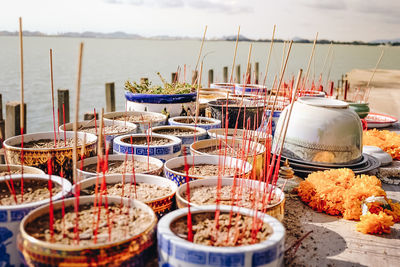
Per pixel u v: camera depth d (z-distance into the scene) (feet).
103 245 4.31
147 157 8.39
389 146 13.02
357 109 16.92
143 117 12.37
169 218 5.08
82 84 100.83
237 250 4.21
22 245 4.50
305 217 8.02
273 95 17.38
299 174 10.32
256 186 6.82
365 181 8.59
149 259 4.94
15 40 622.54
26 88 90.63
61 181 6.29
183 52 346.54
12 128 15.01
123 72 129.90
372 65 184.55
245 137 9.95
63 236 4.74
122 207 5.64
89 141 8.71
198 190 6.66
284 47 6.96
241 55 195.83
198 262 4.23
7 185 6.30
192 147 9.43
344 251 6.63
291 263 6.13
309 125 10.32
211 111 13.00
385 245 6.94
